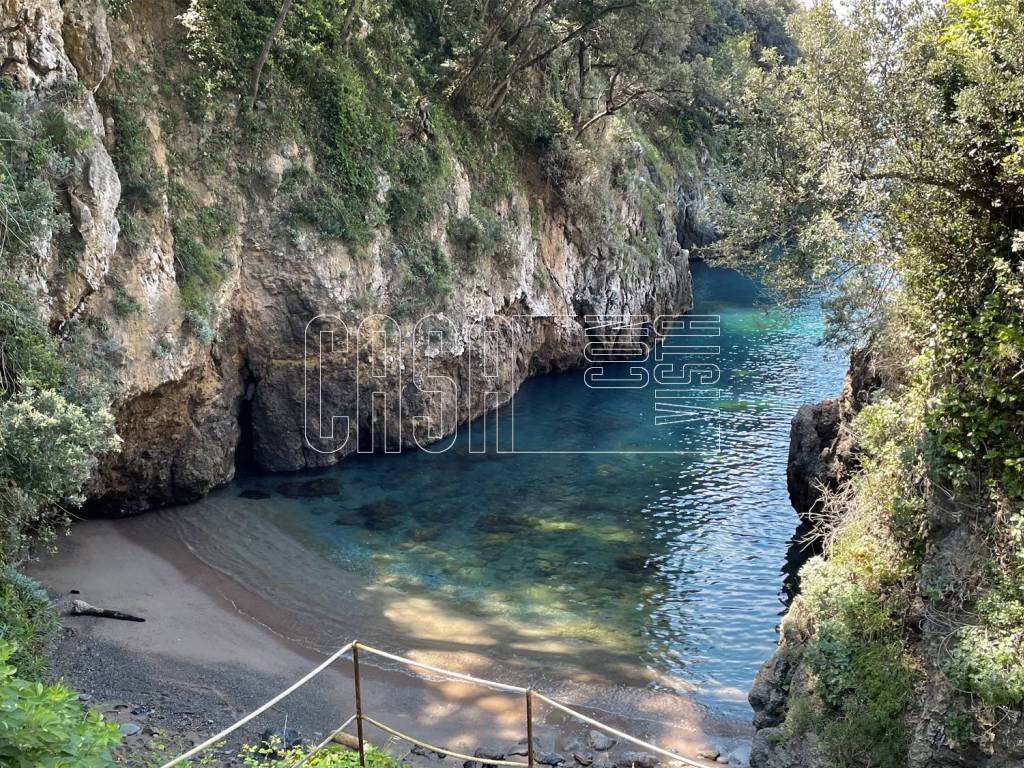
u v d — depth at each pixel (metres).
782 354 44.19
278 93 27.97
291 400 28.33
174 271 24.38
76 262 20.23
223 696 15.60
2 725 6.54
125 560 21.05
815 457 23.98
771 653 18.16
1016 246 12.51
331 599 20.06
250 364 27.55
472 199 36.00
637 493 27.11
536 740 14.91
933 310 15.16
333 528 24.11
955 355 14.34
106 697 15.05
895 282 17.94
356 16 31.73
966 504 13.05
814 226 18.70
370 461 30.08
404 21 35.47
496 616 19.55
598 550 23.03
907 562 13.60
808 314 51.38
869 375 19.86
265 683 16.28
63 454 15.02
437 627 18.98
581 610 19.88
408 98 33.00
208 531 23.31
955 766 11.18
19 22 19.16
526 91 41.03
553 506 26.06
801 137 20.44
